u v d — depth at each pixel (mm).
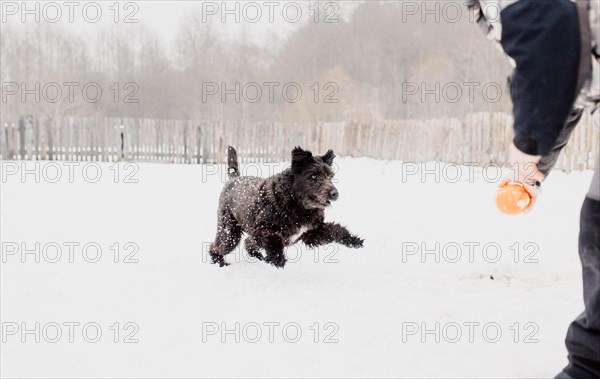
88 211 9234
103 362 3273
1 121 20234
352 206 9430
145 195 11344
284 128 21312
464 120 16484
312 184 5383
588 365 2258
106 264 5832
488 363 3111
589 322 2227
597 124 2258
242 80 30469
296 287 4887
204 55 31984
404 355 3285
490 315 3977
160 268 5691
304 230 5750
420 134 17969
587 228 2248
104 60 32062
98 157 21109
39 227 7844
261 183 5777
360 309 4168
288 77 31125
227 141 21328
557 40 1947
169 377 3027
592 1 2004
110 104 31203
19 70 29516
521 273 5062
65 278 5273
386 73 30609
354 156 20375
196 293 4746
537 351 3266
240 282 5082
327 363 3189
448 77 26734
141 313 4207
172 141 21297
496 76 24562
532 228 7453
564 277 4977
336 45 31844
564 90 1961
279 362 3221
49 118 20594
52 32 30078
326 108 28125
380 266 5645
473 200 10000
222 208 6223
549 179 12156
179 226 8031
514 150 2193
